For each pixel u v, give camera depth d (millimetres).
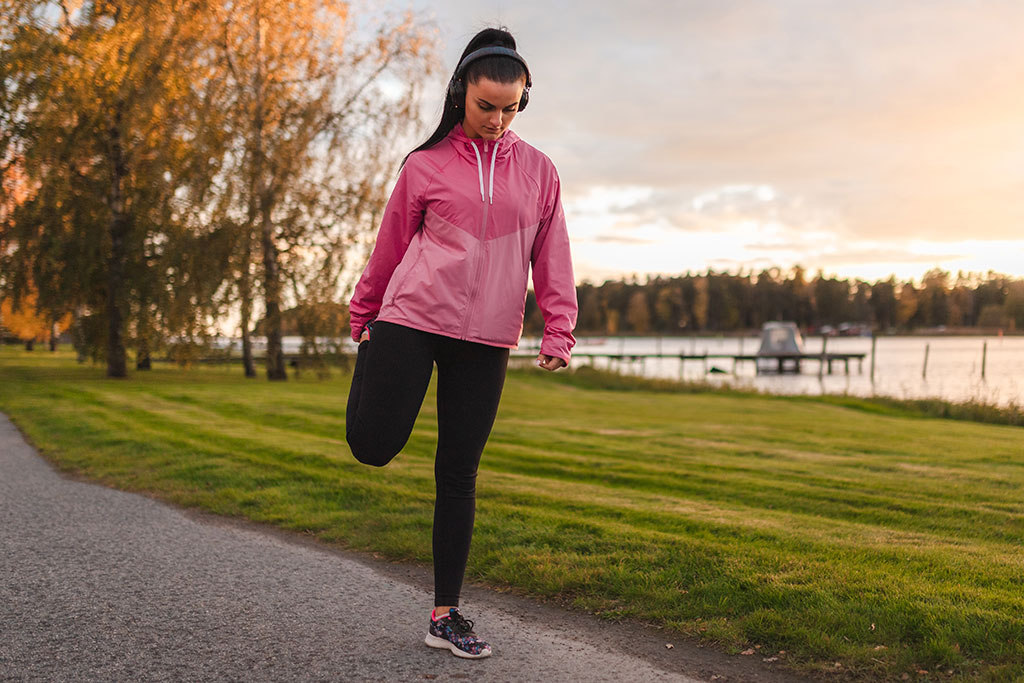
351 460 6746
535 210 2414
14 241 17672
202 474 6098
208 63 18016
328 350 20531
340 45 20000
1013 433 11023
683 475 6488
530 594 3131
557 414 13297
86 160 18266
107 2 16938
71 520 4484
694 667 2381
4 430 9273
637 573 3244
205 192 17906
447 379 2418
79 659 2365
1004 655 2348
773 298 138375
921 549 3738
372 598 3047
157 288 17703
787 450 8406
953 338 124625
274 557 3705
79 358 29359
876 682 2248
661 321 141750
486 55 2209
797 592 2922
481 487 5434
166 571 3402
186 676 2240
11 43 16312
